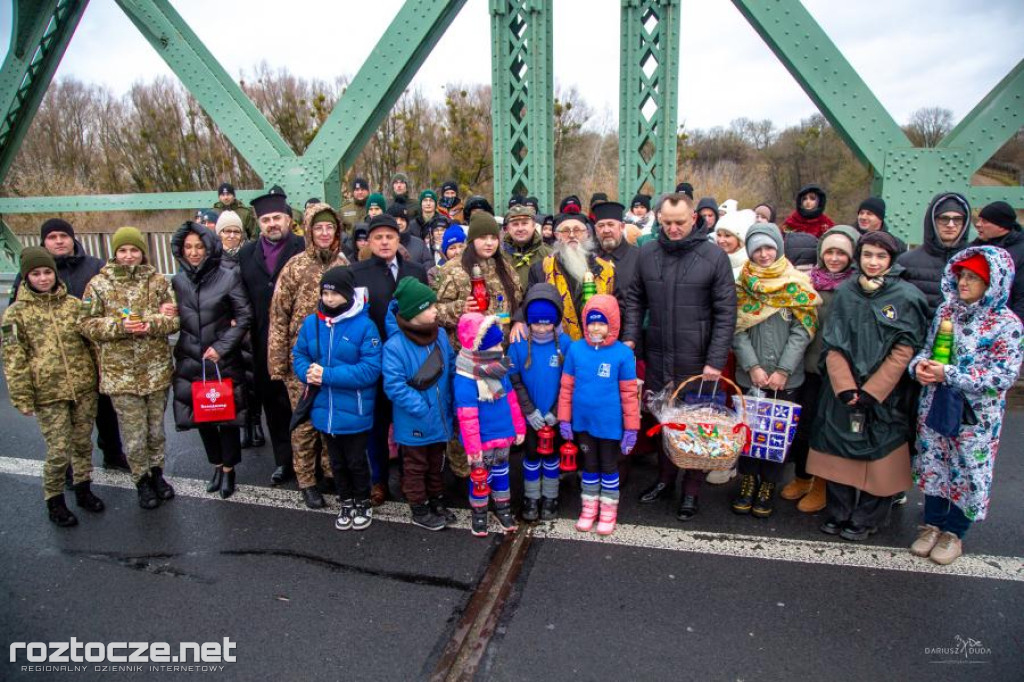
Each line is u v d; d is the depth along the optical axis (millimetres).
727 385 4129
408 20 6211
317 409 3521
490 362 3371
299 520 3740
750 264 3711
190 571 3207
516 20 6180
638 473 4520
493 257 4000
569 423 3588
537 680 2438
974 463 3037
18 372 3516
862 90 5453
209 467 4574
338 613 2861
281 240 4164
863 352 3299
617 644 2635
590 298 3535
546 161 6234
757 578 3107
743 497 3826
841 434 3420
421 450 3545
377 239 3801
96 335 3635
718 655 2562
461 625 2773
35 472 4488
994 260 2912
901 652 2574
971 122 5371
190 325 3881
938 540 3297
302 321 3770
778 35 5520
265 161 6953
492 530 3619
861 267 3332
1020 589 2994
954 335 3084
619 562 3266
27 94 8055
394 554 3355
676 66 5730
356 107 6531
